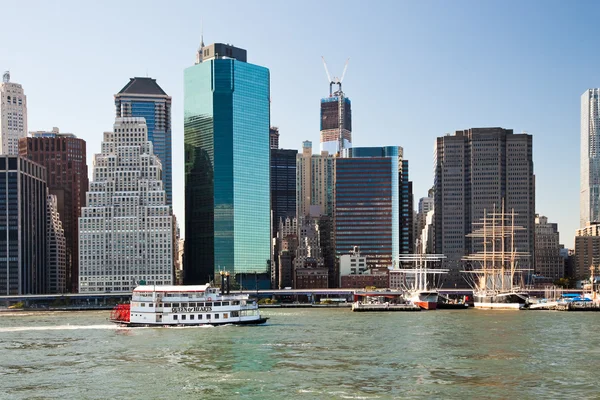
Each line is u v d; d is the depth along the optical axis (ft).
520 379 507.71
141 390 481.46
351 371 540.11
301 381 504.02
